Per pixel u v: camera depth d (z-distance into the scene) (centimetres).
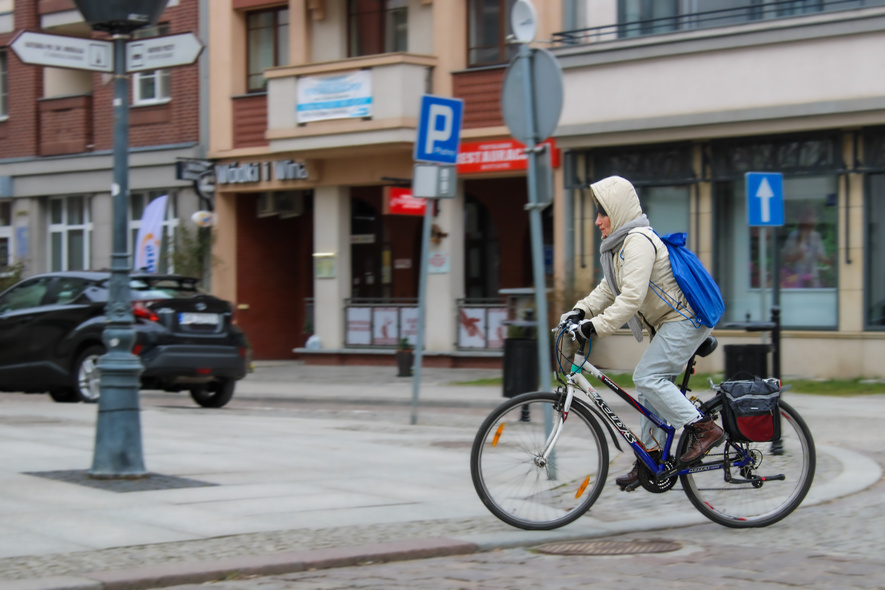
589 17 2212
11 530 672
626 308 684
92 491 806
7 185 3206
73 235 3144
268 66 2766
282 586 575
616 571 608
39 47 835
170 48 860
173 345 1557
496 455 707
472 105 2400
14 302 1703
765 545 677
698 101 2034
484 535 690
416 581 588
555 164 2258
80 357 1612
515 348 1383
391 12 2548
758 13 2022
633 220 712
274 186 2695
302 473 923
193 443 1109
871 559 634
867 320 1956
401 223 2659
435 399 1756
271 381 2247
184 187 2841
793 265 2028
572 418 717
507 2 2378
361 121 2420
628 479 722
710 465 720
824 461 1016
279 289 2902
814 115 1927
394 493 835
